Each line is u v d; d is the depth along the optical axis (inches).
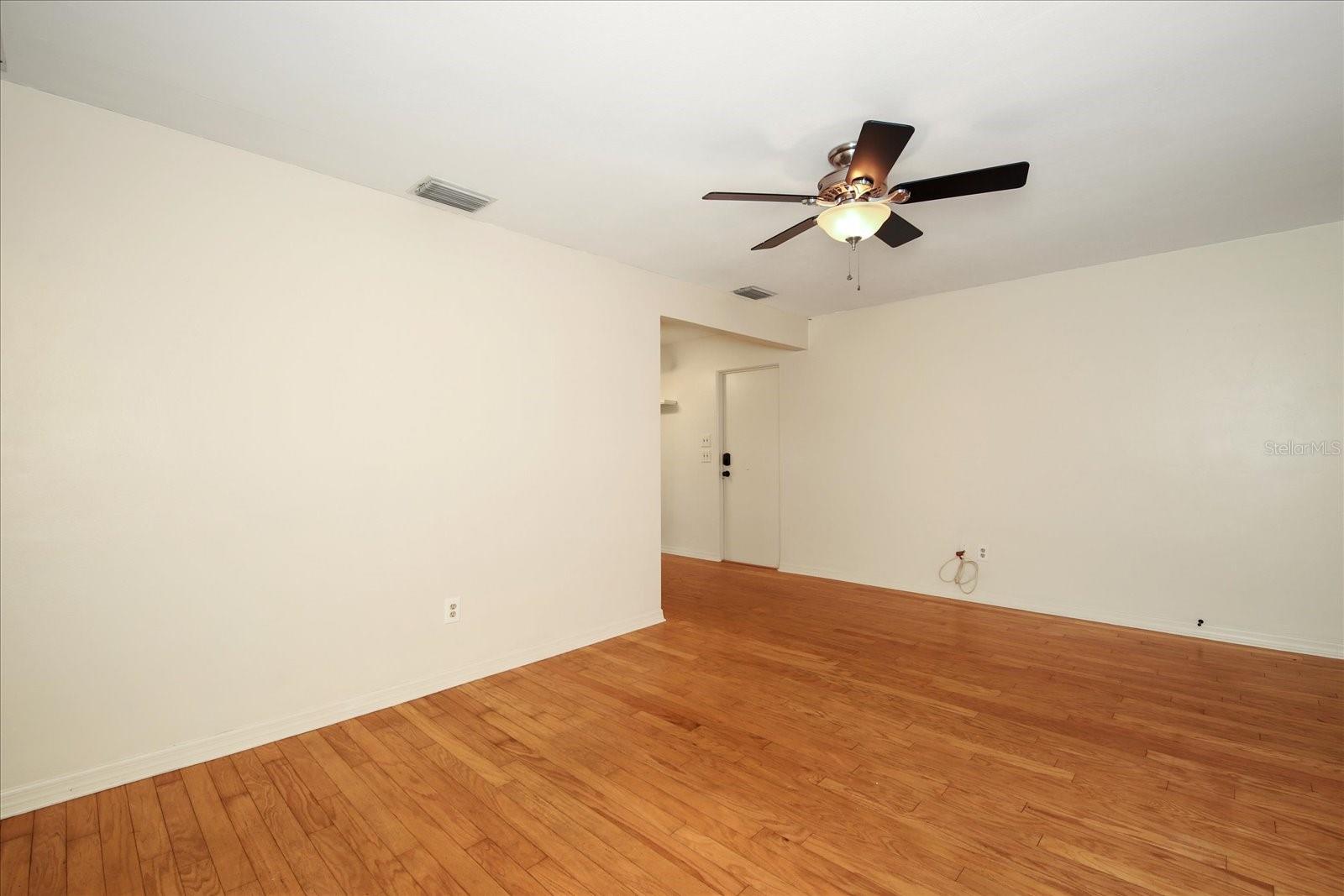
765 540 241.1
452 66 76.7
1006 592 180.9
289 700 100.0
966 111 87.4
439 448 119.7
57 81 79.3
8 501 77.8
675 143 95.9
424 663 116.8
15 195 79.0
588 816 78.0
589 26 69.0
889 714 108.0
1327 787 84.5
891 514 204.5
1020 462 178.1
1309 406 138.2
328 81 79.7
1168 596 155.5
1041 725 103.8
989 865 69.0
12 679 77.7
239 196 96.7
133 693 86.1
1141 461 159.0
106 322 84.9
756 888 65.4
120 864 68.8
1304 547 139.3
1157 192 117.6
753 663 134.0
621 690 118.6
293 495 101.0
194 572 91.4
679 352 266.2
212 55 74.2
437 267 120.2
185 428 90.9
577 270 146.3
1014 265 163.8
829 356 219.6
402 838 73.6
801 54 74.1
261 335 98.2
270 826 75.8
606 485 152.4
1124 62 76.3
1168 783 85.6
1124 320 160.9
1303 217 131.3
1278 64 76.9
